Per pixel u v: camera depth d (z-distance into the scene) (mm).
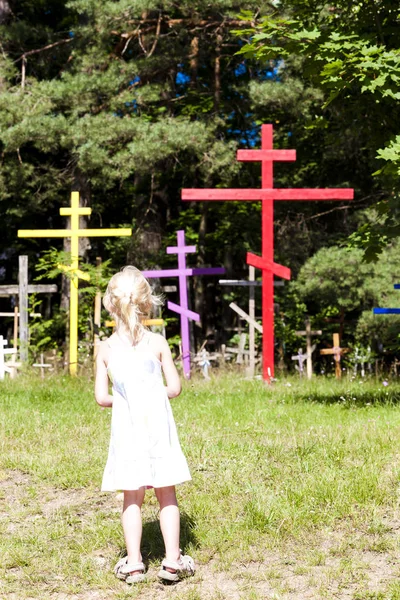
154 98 15523
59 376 12578
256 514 4730
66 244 16734
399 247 14977
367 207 17359
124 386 3934
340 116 9742
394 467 5707
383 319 14570
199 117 16875
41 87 15148
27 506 5215
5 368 13062
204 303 17875
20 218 19531
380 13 9305
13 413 8445
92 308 14234
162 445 3893
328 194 11953
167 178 18094
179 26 16266
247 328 15266
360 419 7867
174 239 18047
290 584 3812
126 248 17438
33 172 16891
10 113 14984
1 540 4512
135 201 17922
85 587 3885
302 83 15578
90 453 6500
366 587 3736
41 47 18297
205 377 12836
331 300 15398
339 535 4461
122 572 3914
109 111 16000
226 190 12023
